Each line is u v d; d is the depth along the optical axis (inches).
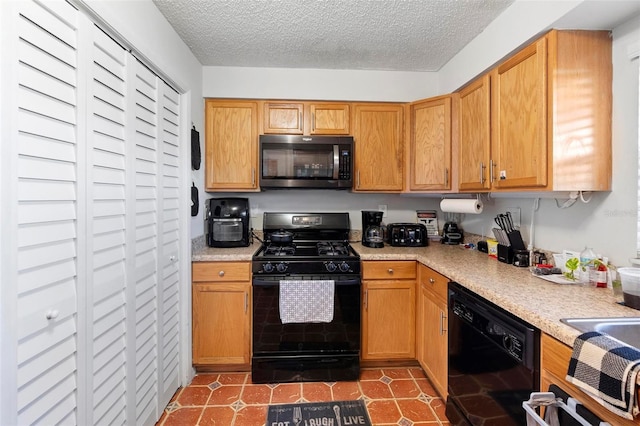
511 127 61.7
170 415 66.9
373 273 83.2
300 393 75.2
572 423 32.7
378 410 68.9
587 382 30.2
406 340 84.4
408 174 95.3
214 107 92.5
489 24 69.7
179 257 75.0
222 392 75.3
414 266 84.1
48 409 34.8
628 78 50.1
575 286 52.2
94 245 42.3
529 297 46.3
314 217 103.3
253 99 93.7
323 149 91.6
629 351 28.5
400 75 96.1
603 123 52.7
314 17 67.6
